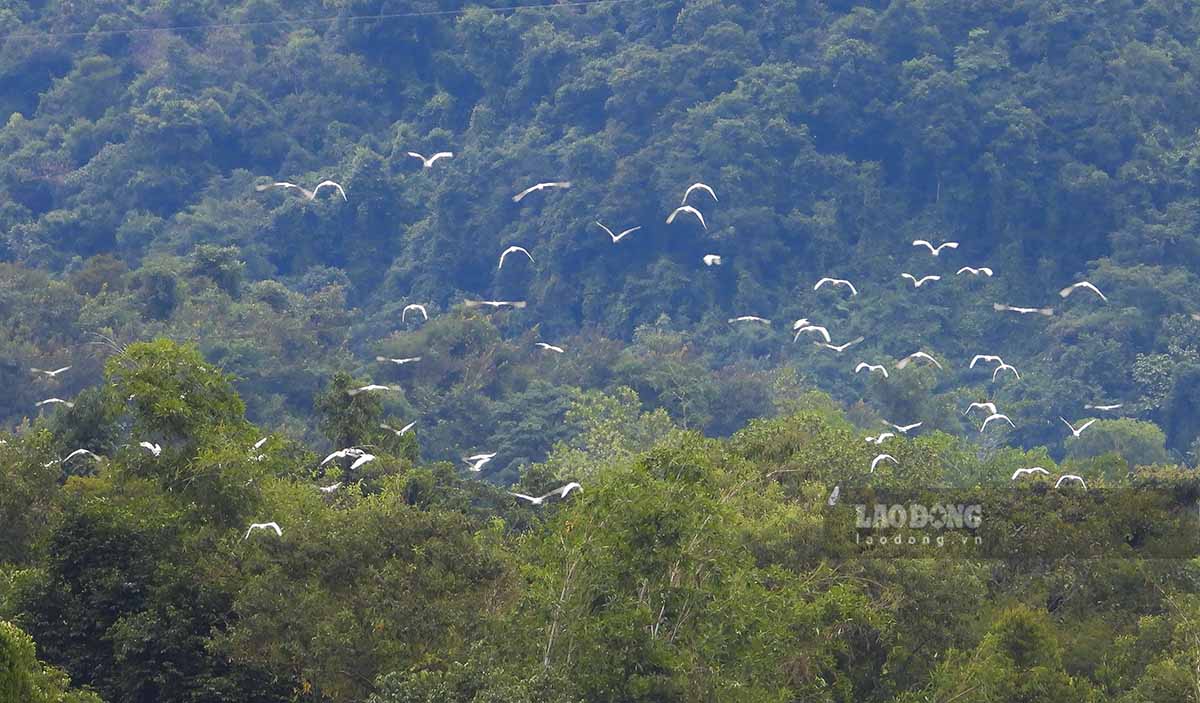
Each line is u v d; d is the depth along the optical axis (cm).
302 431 9044
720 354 12138
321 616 3441
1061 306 12556
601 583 3262
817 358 11950
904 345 12081
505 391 10156
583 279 12938
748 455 4391
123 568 3656
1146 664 3972
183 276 10688
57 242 13425
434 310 13012
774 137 13325
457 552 3534
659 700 3172
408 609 3391
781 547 3847
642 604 3244
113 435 5522
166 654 3512
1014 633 3788
